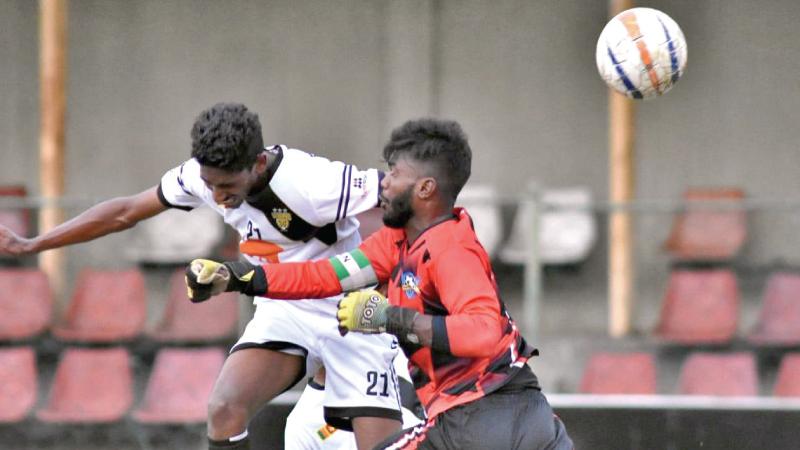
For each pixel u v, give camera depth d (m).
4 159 40.16
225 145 14.38
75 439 32.53
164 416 32.00
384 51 40.12
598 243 36.62
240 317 29.47
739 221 35.94
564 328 36.25
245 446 16.50
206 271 13.88
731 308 34.38
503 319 14.15
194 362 32.78
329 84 40.22
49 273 34.84
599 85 39.56
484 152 39.94
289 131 40.31
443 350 12.80
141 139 40.34
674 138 39.34
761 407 24.19
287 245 16.30
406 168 13.84
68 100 40.22
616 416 24.31
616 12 37.91
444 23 40.00
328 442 18.52
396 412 17.36
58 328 34.28
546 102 39.75
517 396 13.86
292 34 40.22
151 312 35.59
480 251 13.52
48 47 36.50
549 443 13.70
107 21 40.28
